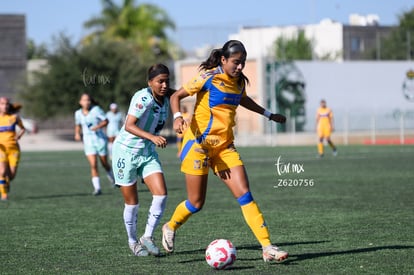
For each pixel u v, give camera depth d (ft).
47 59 412.16
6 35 537.65
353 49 536.01
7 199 129.80
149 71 66.74
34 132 470.80
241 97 64.90
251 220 64.49
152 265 65.36
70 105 403.75
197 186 65.98
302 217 96.89
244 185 64.64
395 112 438.40
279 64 414.62
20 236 84.53
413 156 238.07
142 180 69.77
